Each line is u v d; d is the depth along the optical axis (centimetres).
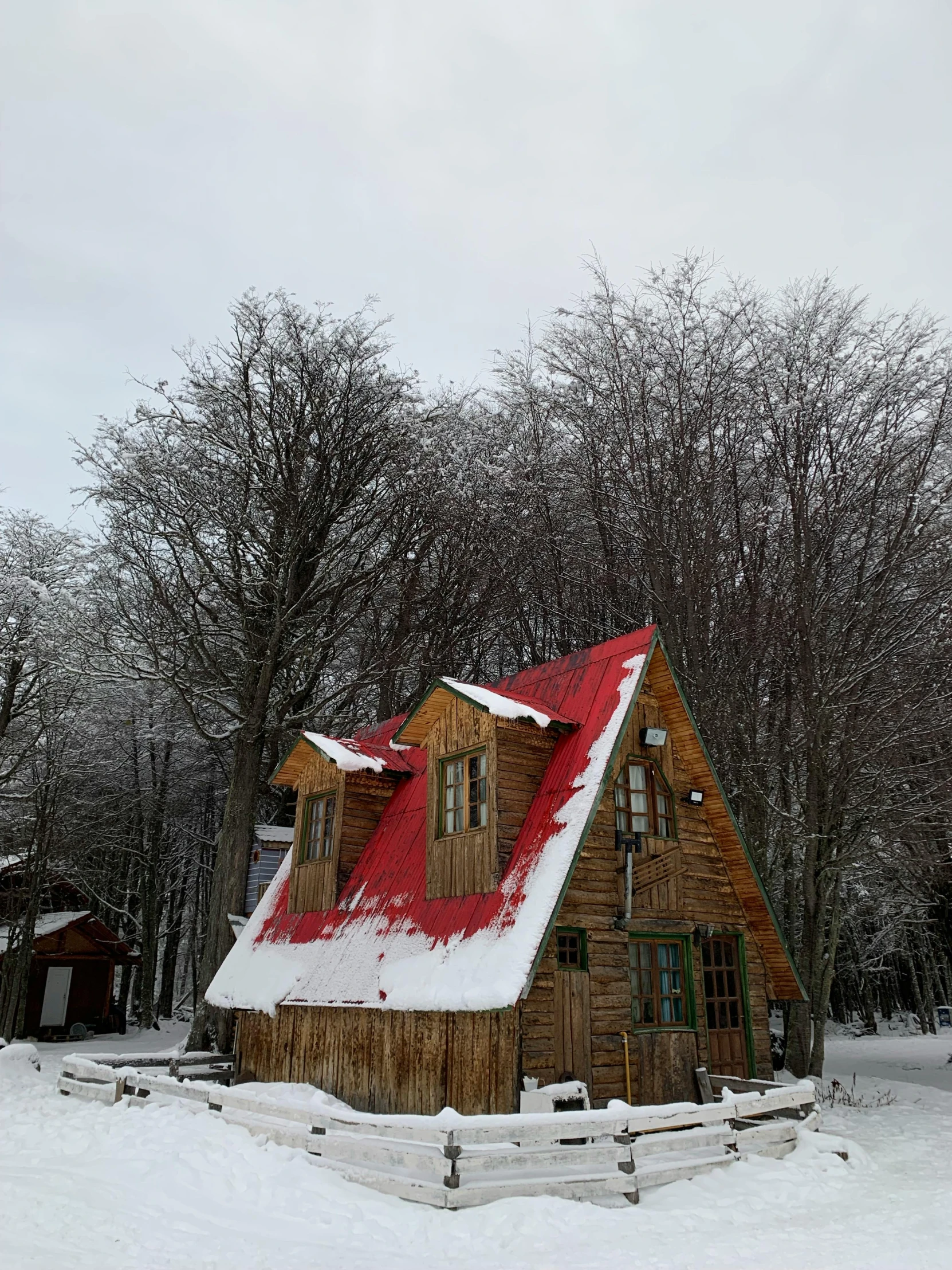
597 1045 1131
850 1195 906
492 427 2822
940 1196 899
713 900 1377
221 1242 701
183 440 2423
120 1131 1098
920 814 1877
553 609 2842
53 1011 3356
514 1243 698
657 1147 907
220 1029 1998
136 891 4200
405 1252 684
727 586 2267
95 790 3716
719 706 2078
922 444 2127
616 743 1211
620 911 1217
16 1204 780
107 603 2561
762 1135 1048
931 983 4234
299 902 1625
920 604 2056
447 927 1192
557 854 1115
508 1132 816
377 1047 1244
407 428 2492
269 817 3325
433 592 2844
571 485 2612
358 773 1595
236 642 2622
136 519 2362
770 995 1473
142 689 3378
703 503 2242
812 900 1989
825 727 1952
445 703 1345
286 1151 950
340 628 2539
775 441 2236
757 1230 761
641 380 2362
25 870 3139
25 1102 1410
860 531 2202
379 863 1495
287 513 2411
